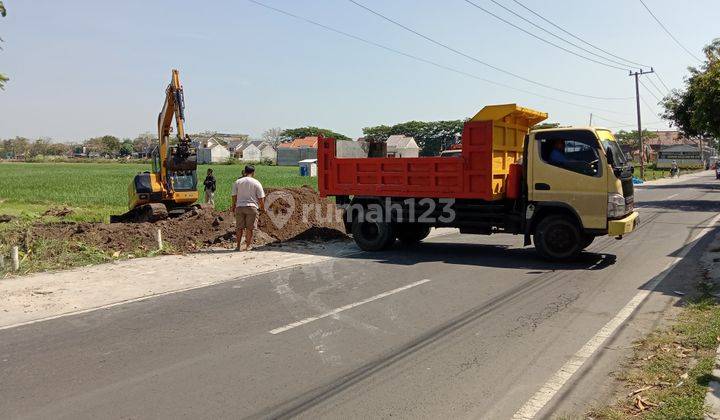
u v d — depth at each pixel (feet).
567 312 23.56
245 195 40.96
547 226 35.27
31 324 22.59
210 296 27.02
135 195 56.29
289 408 14.71
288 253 39.91
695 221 58.23
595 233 33.81
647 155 356.79
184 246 42.88
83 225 49.60
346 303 25.38
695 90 83.97
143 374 17.15
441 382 16.30
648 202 85.97
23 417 14.30
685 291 26.71
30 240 40.91
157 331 21.50
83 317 23.56
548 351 18.80
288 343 19.95
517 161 39.52
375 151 47.80
